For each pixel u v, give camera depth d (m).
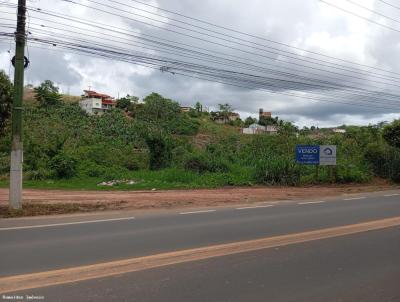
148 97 84.25
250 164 32.84
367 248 9.38
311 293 6.40
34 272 7.17
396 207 16.73
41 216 14.28
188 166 30.14
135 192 22.47
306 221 13.03
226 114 102.00
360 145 37.69
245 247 9.27
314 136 46.97
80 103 92.69
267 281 6.92
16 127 15.17
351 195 22.97
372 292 6.52
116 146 43.88
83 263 7.77
